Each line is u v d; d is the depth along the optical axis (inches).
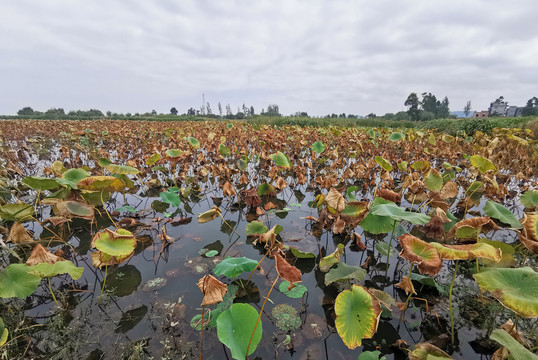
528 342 68.9
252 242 122.9
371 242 124.3
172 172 236.7
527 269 57.7
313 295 88.6
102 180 115.7
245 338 58.4
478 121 539.8
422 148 342.0
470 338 71.7
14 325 74.7
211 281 58.4
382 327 75.3
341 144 373.7
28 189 180.5
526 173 222.7
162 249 114.8
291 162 284.2
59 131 612.4
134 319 77.2
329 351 67.7
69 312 79.7
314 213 158.6
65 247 117.0
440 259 63.9
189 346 68.4
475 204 152.5
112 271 100.7
